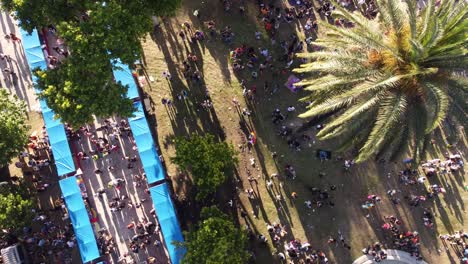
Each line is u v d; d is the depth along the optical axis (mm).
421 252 30078
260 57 32594
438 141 30938
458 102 21250
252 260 30375
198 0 33469
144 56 32969
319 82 22750
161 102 32438
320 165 31219
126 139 31859
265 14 32562
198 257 25766
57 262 30188
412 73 19828
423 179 30125
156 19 32906
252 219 30984
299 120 31625
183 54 32969
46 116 30297
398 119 22172
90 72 24078
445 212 30375
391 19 21688
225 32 32656
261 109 32031
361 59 22172
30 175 31312
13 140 27438
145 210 31188
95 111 24203
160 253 30641
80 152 31344
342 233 30484
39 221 30641
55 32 32031
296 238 30609
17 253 28625
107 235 30812
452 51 20094
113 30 23531
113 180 31188
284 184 31188
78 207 29500
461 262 29734
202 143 27766
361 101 21609
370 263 29906
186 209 31016
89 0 23906
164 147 31984
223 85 32469
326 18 32688
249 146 31656
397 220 30281
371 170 30953
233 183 31391
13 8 25641
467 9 20922
